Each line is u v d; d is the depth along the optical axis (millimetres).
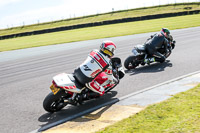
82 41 51062
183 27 55594
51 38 71562
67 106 12445
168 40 20656
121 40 42938
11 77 21422
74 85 11211
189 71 16656
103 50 11758
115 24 96375
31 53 39969
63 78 11445
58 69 22812
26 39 83000
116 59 13445
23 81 19125
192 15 94375
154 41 19125
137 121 8805
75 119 10430
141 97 12023
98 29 83125
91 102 12594
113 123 9141
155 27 63719
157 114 9180
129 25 83062
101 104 12016
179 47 27641
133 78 16406
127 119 9148
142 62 19281
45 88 16141
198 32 41938
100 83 12555
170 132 7559
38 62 29047
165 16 97750
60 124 10102
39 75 20859
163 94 11852
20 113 11812
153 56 19156
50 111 11477
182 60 20453
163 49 19703
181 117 8570
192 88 11922
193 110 9047
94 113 10859
